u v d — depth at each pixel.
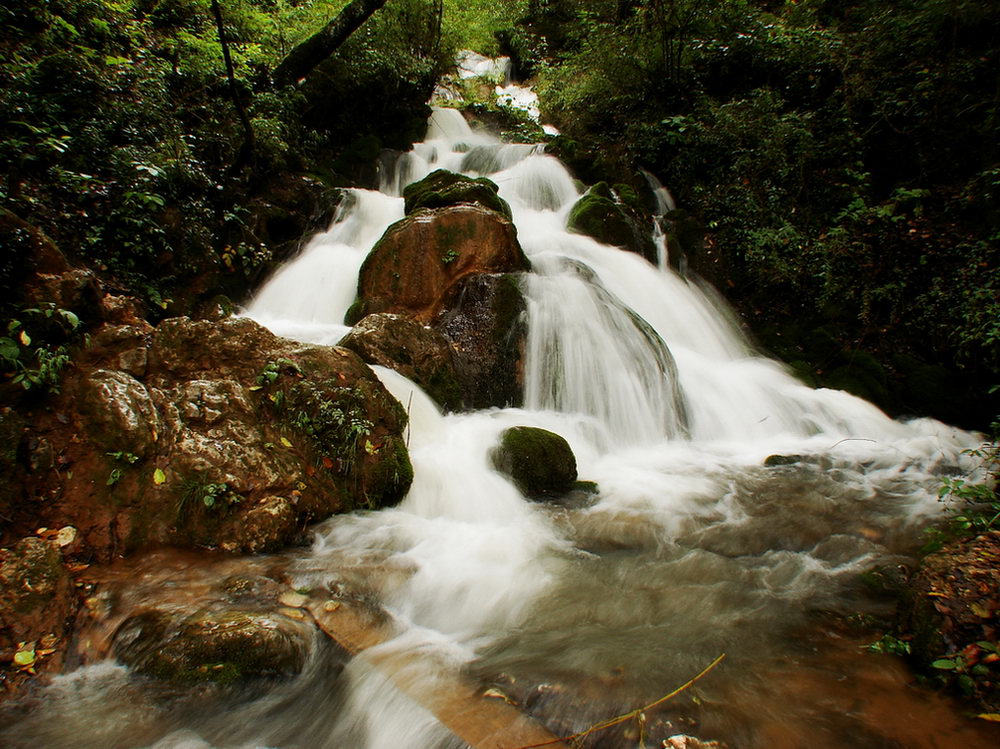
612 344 6.88
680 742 2.47
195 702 2.75
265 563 3.72
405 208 9.01
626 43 12.34
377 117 12.99
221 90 9.33
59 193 6.20
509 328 6.69
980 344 7.41
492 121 15.37
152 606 3.21
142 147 7.33
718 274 9.88
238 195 8.58
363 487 4.53
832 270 8.73
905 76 9.79
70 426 3.90
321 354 4.93
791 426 7.19
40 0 7.70
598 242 9.29
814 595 3.73
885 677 2.89
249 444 4.22
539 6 19.38
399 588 3.65
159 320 6.80
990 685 2.65
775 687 2.84
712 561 4.17
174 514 3.81
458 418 6.05
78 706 2.72
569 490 5.25
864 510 5.04
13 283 4.15
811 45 10.66
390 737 2.64
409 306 6.95
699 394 7.27
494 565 4.02
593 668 2.99
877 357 8.32
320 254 8.55
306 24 12.01
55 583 3.17
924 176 9.10
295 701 2.84
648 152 11.58
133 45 8.50
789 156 9.92
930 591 3.09
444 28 14.94
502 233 7.29
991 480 5.45
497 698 2.76
